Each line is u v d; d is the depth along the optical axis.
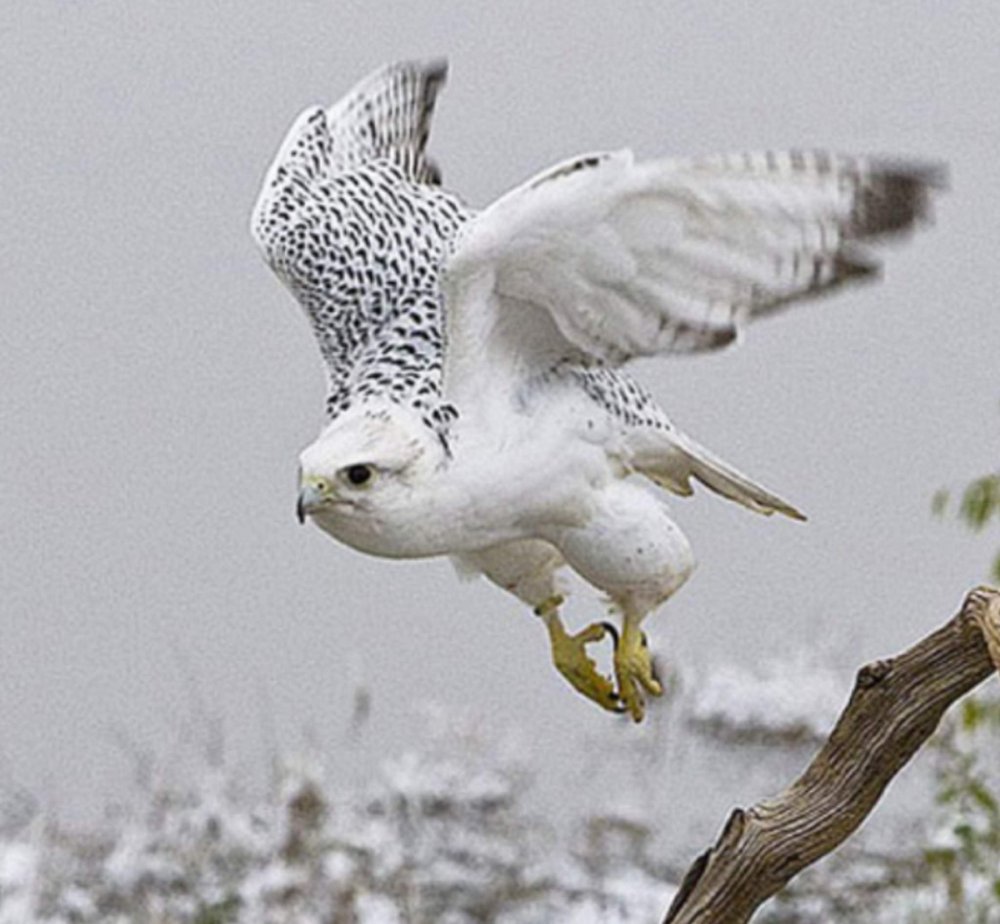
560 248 7.65
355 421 7.87
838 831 6.99
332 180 8.84
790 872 7.02
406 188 8.83
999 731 13.48
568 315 7.82
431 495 7.86
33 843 14.52
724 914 7.03
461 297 7.80
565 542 8.16
